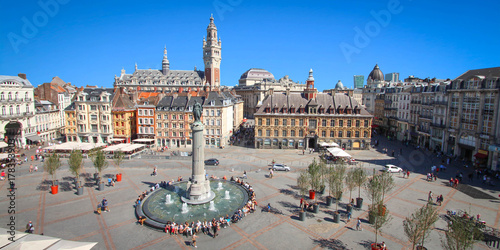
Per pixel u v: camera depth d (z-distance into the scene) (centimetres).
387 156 7875
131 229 3534
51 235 3347
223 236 3384
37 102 10012
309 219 3850
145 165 6694
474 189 5084
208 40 18838
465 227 2511
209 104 9256
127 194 4741
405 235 3409
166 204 4300
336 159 7019
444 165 6738
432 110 8581
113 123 9500
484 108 6412
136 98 10619
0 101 8031
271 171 5772
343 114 8731
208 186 4591
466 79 7006
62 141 10225
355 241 3272
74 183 5291
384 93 12194
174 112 9225
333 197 4544
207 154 8100
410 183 5441
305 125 8812
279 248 3116
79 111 9456
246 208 4019
